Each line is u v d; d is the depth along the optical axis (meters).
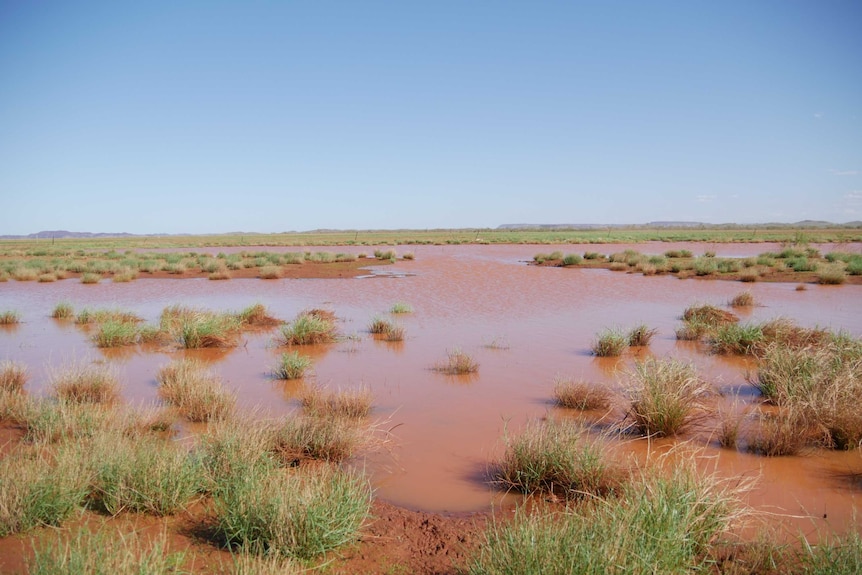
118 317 15.52
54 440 6.66
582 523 3.84
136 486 5.05
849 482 5.62
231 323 14.30
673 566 3.63
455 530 4.80
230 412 7.50
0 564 4.07
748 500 5.20
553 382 9.42
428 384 9.38
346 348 12.36
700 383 8.27
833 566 3.71
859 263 27.78
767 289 22.00
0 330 15.02
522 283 24.81
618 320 15.43
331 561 4.31
